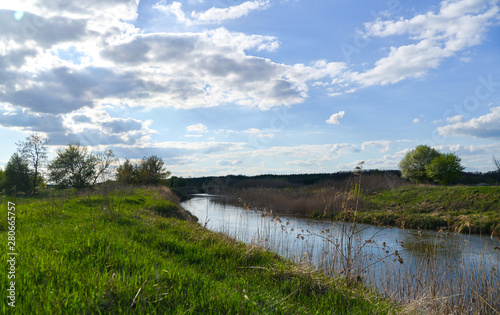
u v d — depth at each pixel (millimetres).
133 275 3539
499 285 6098
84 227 6766
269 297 3752
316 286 4746
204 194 49562
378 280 7270
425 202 23375
